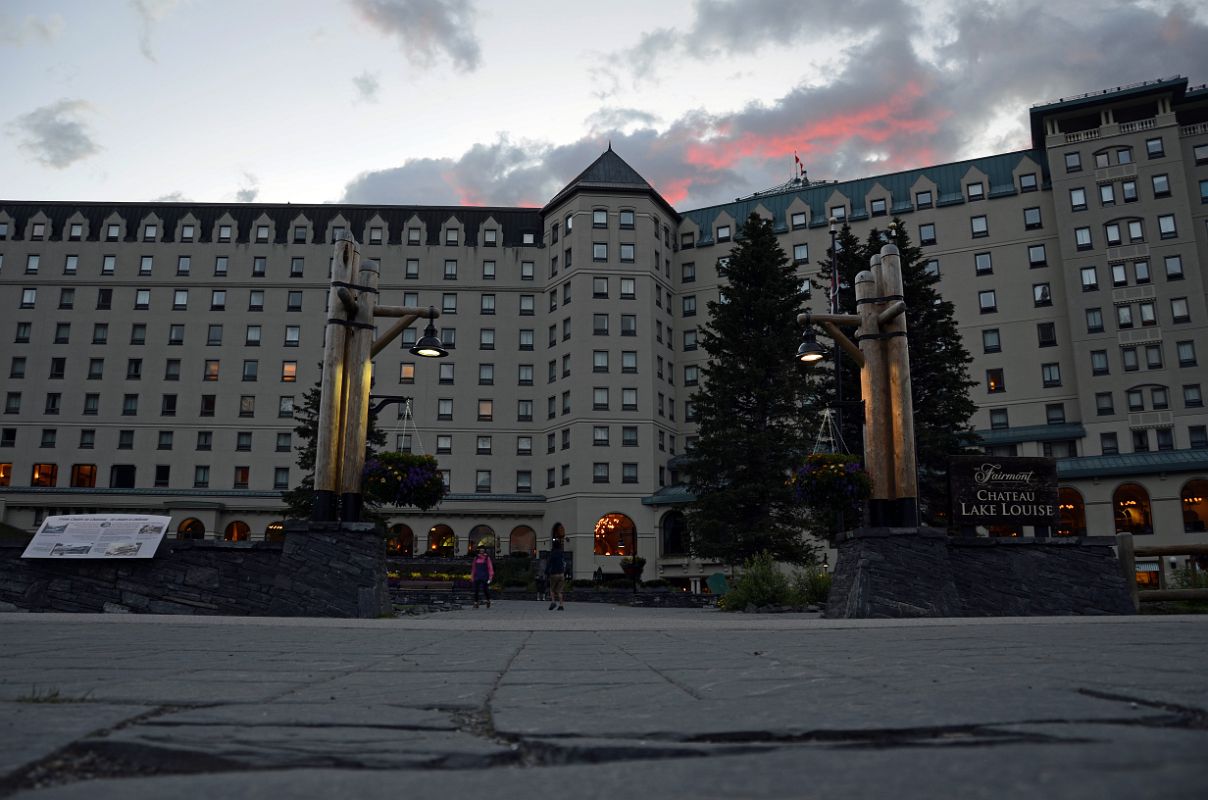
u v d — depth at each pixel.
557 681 4.23
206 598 15.18
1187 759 1.74
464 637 8.84
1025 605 15.12
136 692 3.61
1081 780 1.55
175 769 2.12
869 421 16.09
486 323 70.56
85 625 10.30
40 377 68.31
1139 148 60.81
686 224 73.69
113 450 67.19
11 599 15.10
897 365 16.02
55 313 69.44
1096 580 15.29
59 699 3.33
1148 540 52.78
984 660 5.12
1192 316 57.34
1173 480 52.34
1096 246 60.66
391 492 16.03
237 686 3.94
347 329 16.41
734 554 35.00
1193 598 16.14
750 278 37.22
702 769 1.92
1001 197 64.94
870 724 2.49
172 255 70.81
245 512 65.88
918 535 14.95
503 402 69.19
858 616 14.62
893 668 4.68
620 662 5.48
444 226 72.19
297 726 2.71
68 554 15.20
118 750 2.31
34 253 70.38
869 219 68.69
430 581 43.47
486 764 2.17
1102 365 58.97
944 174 68.06
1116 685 3.49
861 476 15.65
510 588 43.12
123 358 68.88
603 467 63.47
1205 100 61.19
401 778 1.91
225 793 1.73
